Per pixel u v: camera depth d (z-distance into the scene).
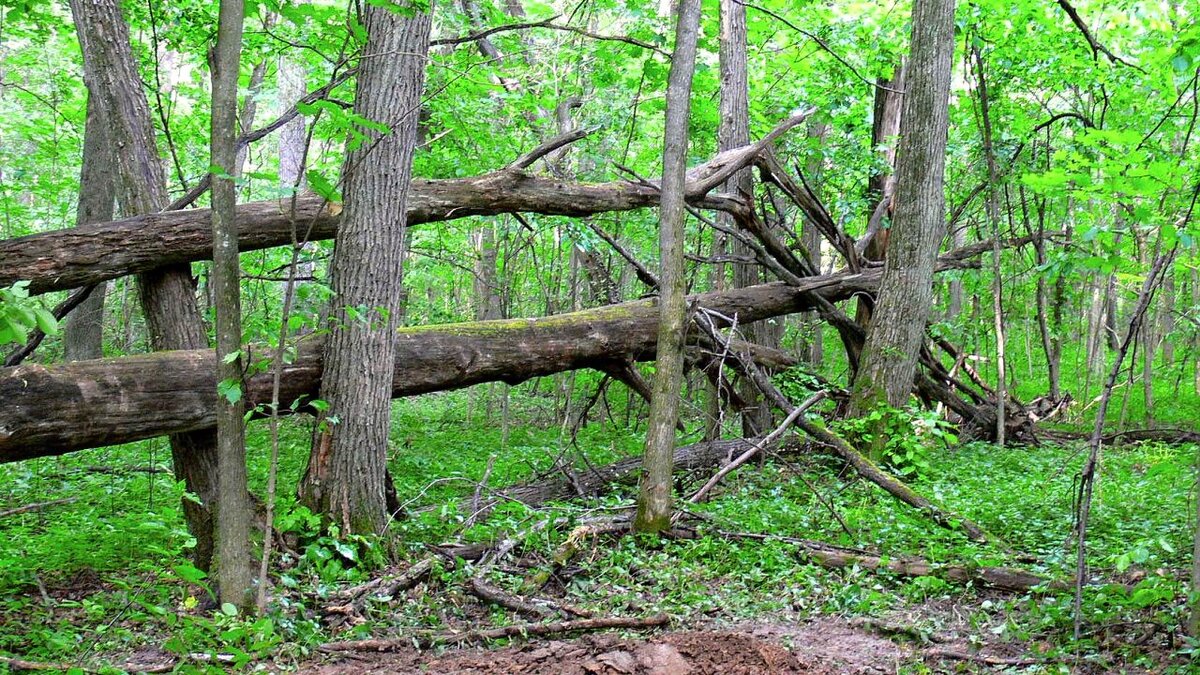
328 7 7.12
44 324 2.93
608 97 13.12
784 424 8.83
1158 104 13.43
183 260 6.73
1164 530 6.77
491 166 12.22
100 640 4.69
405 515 7.15
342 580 5.83
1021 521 7.64
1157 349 22.25
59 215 14.29
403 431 13.40
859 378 10.77
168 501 7.71
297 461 9.87
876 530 7.29
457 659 4.70
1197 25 5.24
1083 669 4.45
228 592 4.75
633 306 9.26
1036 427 14.35
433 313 18.30
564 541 6.58
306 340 6.70
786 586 5.94
